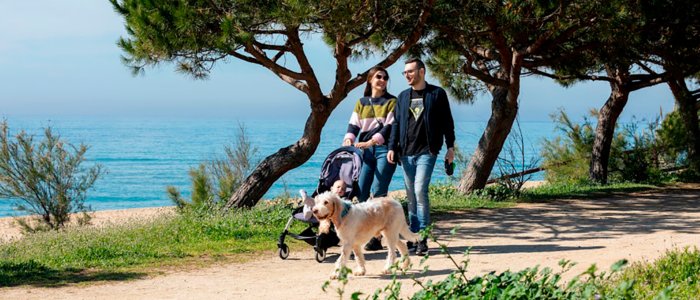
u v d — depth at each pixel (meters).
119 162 62.38
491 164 15.05
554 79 18.80
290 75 10.72
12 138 12.25
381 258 7.17
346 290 5.48
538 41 12.73
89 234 8.61
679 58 15.09
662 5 10.66
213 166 13.16
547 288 3.89
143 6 9.12
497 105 14.71
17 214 12.62
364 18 10.47
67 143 12.77
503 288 3.94
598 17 11.21
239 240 8.70
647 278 5.00
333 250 7.99
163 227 9.22
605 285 4.68
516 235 9.11
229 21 8.91
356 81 11.40
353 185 7.36
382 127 7.57
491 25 12.23
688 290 4.58
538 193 16.41
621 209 12.71
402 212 6.26
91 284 5.99
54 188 12.43
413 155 7.30
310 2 9.16
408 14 10.94
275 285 5.89
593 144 19.94
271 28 10.09
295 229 9.48
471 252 7.50
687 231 9.07
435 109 7.21
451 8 11.23
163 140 116.81
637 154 20.00
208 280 6.22
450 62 15.20
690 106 18.78
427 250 7.30
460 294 3.90
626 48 13.66
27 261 6.91
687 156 19.77
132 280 6.22
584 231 9.38
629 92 18.78
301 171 51.88
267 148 78.81
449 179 16.73
